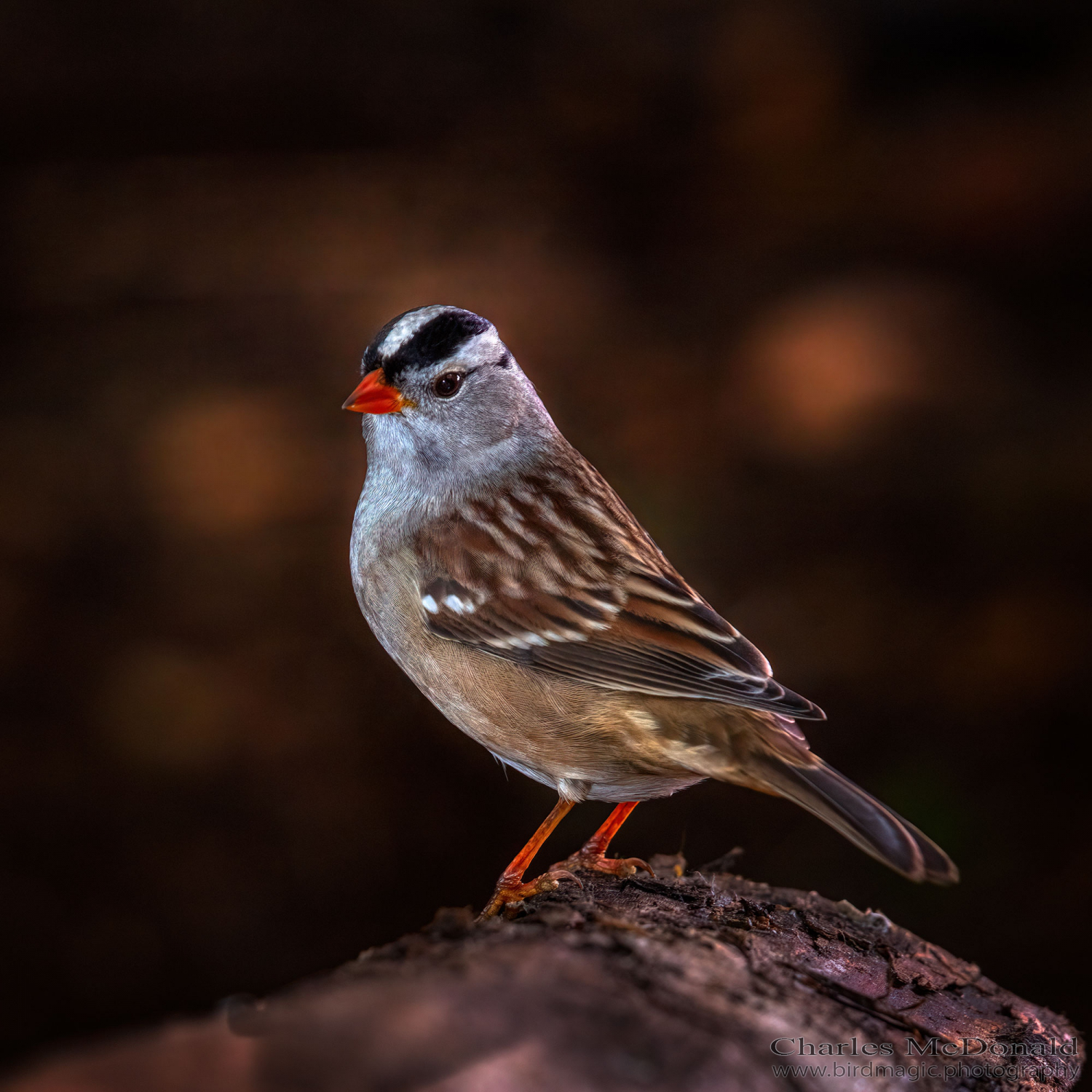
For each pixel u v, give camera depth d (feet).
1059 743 34.01
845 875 31.73
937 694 35.65
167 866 32.73
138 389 48.03
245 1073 8.77
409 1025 9.17
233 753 35.24
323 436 45.83
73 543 41.50
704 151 63.57
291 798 34.30
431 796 34.63
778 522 42.11
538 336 51.39
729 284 54.75
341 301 52.29
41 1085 8.71
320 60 65.72
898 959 14.51
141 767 34.73
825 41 67.87
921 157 60.75
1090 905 30.25
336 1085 8.67
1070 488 41.16
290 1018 9.33
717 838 33.09
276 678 37.22
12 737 35.27
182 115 61.82
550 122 64.34
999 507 41.32
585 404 47.78
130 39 65.51
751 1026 10.14
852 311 50.83
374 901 32.35
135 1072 8.82
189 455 44.60
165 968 30.89
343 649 38.17
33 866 32.50
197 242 55.06
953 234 55.83
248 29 67.05
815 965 13.17
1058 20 65.92
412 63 66.59
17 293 52.49
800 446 45.34
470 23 69.62
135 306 52.34
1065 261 53.42
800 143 63.46
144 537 41.91
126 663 37.55
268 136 61.31
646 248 57.57
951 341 49.34
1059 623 36.86
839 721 35.19
